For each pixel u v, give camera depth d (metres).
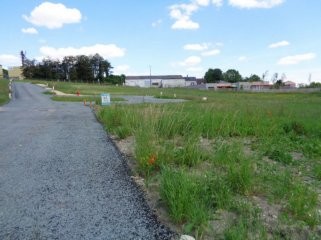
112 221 3.27
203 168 4.77
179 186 3.40
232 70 114.75
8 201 3.80
